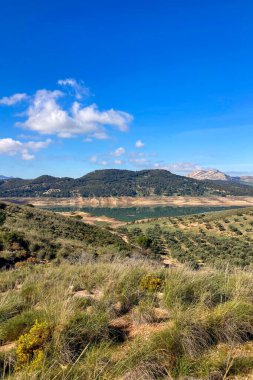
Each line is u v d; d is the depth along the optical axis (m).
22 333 4.97
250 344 4.24
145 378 3.44
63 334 4.35
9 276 10.25
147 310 5.23
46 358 3.97
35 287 7.29
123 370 3.57
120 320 5.29
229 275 6.61
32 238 25.41
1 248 21.98
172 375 3.51
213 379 3.43
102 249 29.42
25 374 3.48
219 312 4.60
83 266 9.70
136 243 52.00
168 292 5.55
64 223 43.34
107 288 6.50
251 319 4.60
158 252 51.69
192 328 4.25
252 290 5.71
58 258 22.09
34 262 20.20
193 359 3.76
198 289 5.72
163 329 4.54
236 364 3.63
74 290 7.35
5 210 39.72
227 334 4.34
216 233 78.31
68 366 3.76
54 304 5.45
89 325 4.62
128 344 4.38
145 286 6.34
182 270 6.89
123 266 8.02
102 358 3.86
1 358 4.23
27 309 6.02
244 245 58.94
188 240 69.50
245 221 88.62
